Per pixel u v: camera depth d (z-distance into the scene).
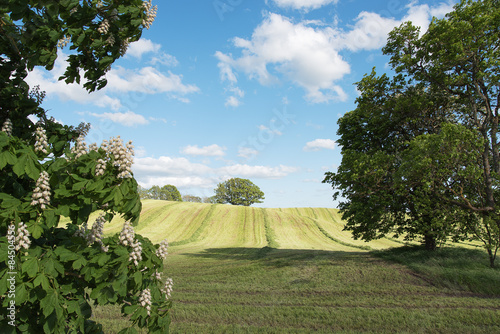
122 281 3.30
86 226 3.94
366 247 36.50
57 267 3.04
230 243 43.56
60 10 3.45
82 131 4.46
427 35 17.59
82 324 3.45
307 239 45.84
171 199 103.25
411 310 10.47
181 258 28.03
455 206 16.67
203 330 9.15
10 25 3.55
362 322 9.57
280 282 15.43
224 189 99.50
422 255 18.58
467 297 11.75
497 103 16.61
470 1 16.44
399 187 17.64
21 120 4.07
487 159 16.28
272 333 8.89
